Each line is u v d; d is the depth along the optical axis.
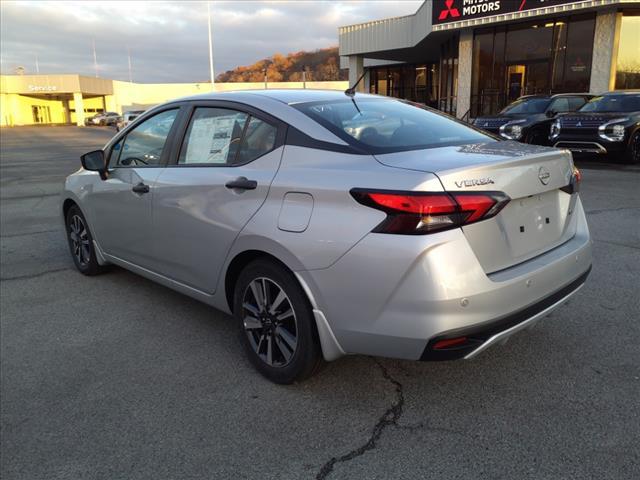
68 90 69.50
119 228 4.20
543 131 13.50
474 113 20.98
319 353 2.78
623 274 4.64
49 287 4.79
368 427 2.60
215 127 3.42
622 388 2.87
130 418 2.74
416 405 2.77
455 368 3.13
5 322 4.01
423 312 2.31
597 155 12.62
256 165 3.02
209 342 3.61
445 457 2.36
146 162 3.95
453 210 2.29
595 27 16.97
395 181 2.38
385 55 28.77
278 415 2.72
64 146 27.39
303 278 2.64
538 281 2.60
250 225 2.89
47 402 2.91
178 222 3.47
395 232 2.33
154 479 2.29
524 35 19.11
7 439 2.59
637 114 11.72
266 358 3.05
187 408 2.81
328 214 2.54
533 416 2.64
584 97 13.64
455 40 22.30
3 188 11.66
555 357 3.22
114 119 62.12
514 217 2.59
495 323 2.42
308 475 2.28
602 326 3.62
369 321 2.45
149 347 3.55
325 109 3.14
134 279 4.97
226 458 2.41
